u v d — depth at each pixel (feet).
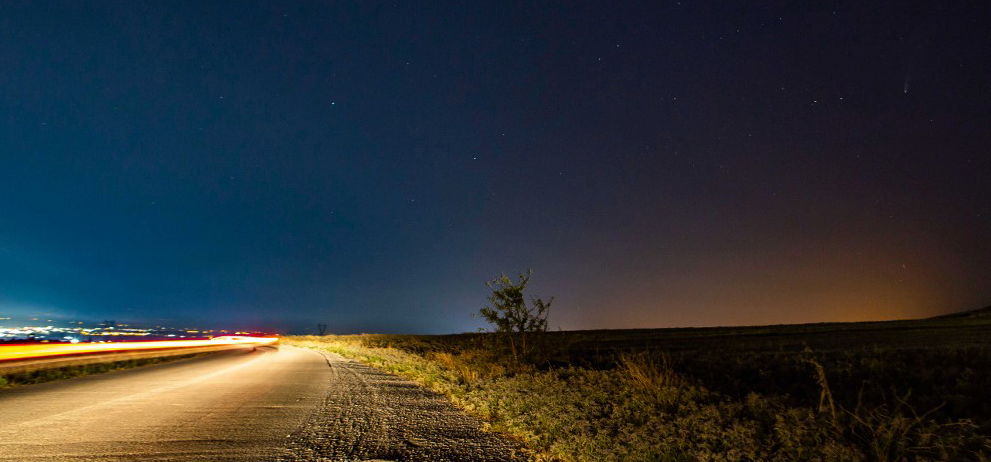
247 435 24.39
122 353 86.28
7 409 31.86
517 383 40.45
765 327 212.23
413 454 21.33
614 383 37.83
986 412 26.99
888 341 100.27
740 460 18.43
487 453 21.66
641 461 18.93
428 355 85.76
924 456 18.19
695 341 126.93
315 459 20.26
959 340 95.04
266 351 148.15
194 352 126.31
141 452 20.83
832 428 21.27
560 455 20.71
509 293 60.75
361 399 37.50
